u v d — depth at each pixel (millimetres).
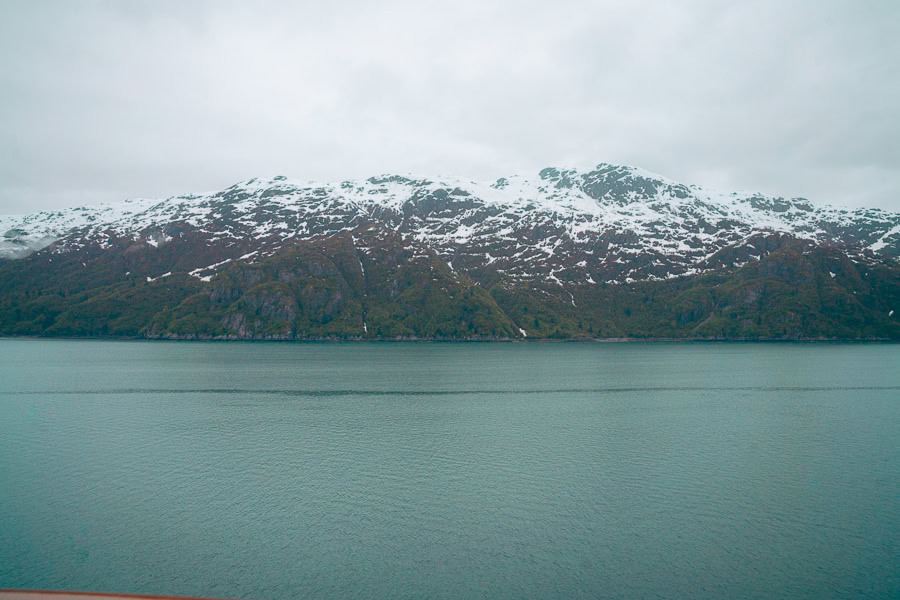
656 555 49125
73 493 62375
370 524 54969
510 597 43000
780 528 54062
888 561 48094
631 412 110250
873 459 75500
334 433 90438
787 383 156000
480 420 101625
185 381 157625
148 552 49156
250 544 50750
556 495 62375
